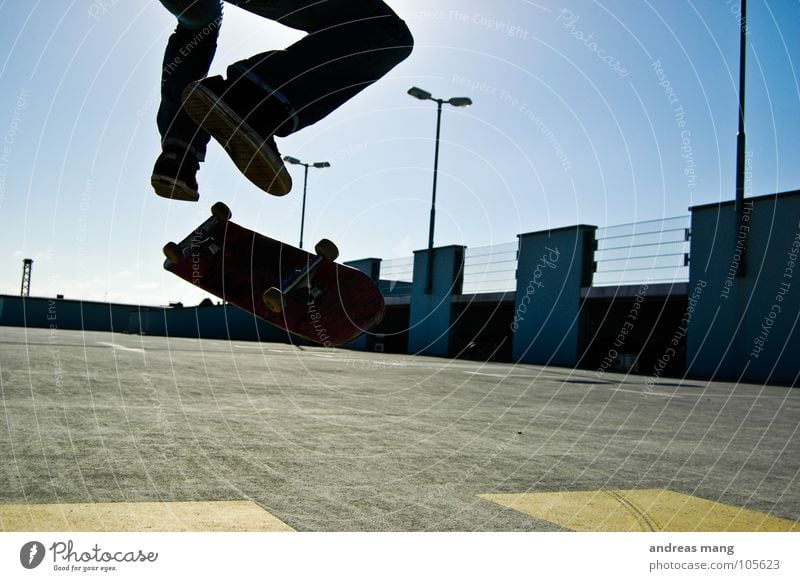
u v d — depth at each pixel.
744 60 15.62
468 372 13.25
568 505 2.70
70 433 3.64
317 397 6.40
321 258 2.78
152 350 13.39
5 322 41.97
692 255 17.98
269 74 2.01
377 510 2.48
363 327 2.81
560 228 22.41
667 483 3.25
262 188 2.29
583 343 21.48
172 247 2.76
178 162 2.13
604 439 4.67
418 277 28.81
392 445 3.90
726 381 15.52
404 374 11.16
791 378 15.62
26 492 2.44
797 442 5.02
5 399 4.84
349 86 2.13
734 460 4.04
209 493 2.57
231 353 14.60
